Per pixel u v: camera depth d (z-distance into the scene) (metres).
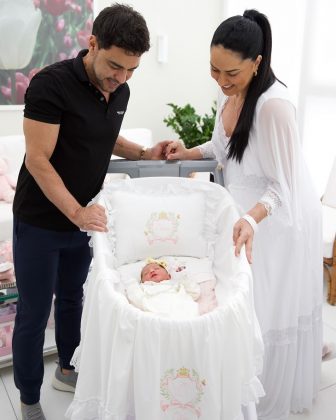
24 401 1.70
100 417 1.11
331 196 2.87
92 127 1.42
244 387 1.10
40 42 3.17
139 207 1.68
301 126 3.64
